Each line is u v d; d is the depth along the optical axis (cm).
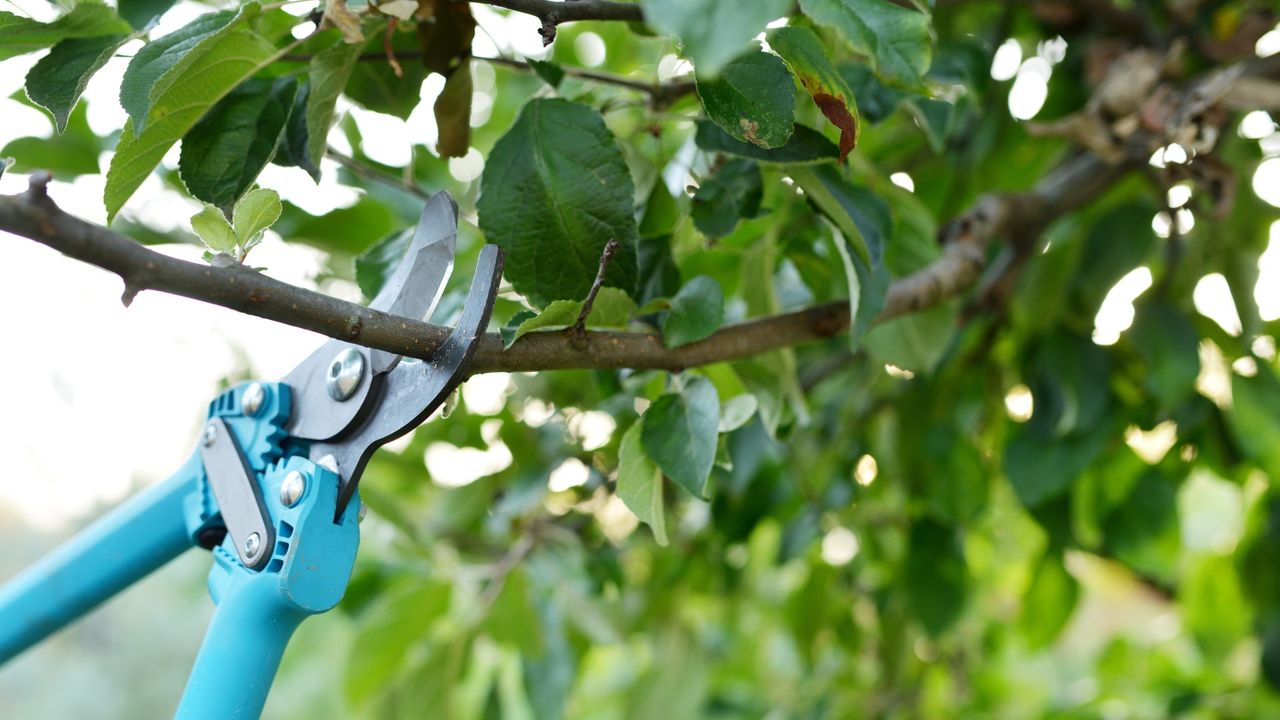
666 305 46
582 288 46
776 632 171
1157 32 87
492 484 98
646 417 46
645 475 47
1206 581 120
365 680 90
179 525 54
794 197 62
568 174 46
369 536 106
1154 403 95
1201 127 71
